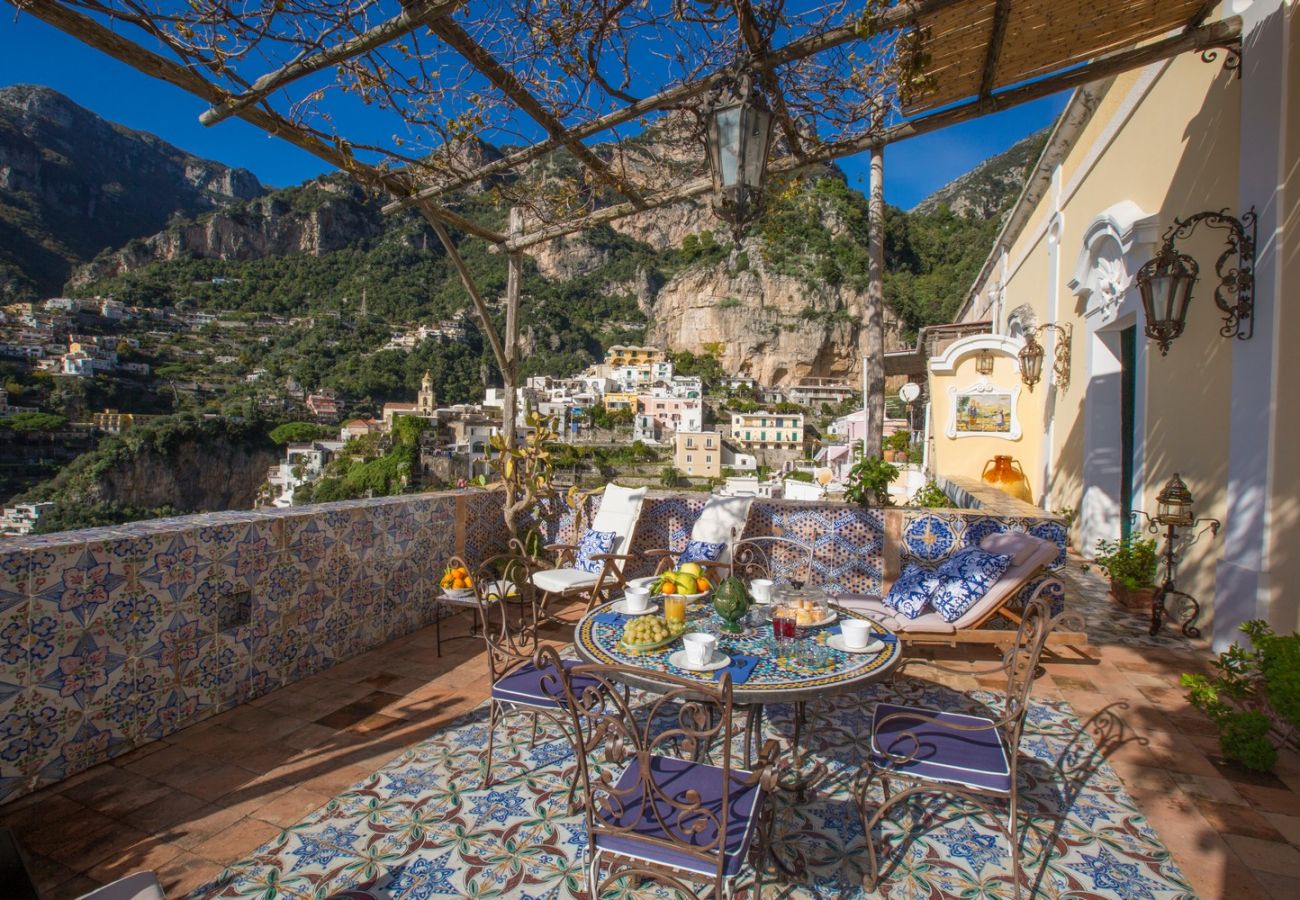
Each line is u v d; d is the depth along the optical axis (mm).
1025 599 3939
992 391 9398
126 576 2830
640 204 4277
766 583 2826
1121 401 6820
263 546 3453
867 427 4504
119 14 2154
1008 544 3652
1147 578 5074
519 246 5062
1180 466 4871
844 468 23047
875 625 2512
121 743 2822
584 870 2076
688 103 3244
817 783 2611
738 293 85938
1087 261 6828
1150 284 4668
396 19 2404
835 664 2074
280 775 2670
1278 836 2254
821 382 84188
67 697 2633
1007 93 3670
